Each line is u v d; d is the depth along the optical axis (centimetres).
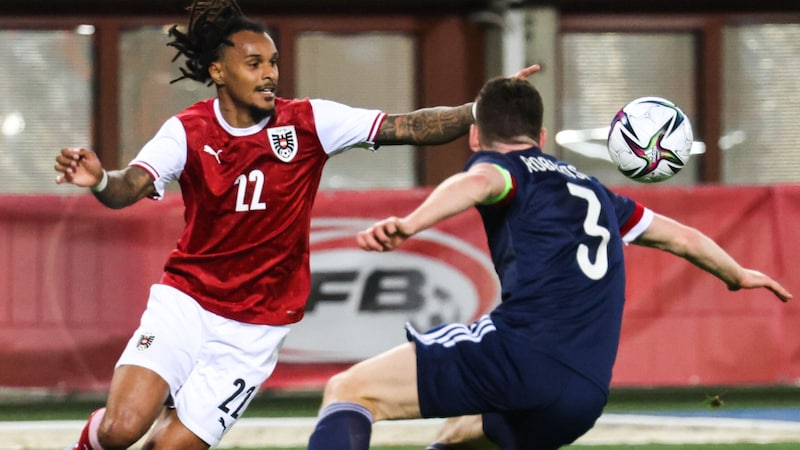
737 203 2770
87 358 2694
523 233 1316
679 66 3988
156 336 1445
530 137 1391
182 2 3825
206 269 1473
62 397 2912
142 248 2708
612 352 1328
